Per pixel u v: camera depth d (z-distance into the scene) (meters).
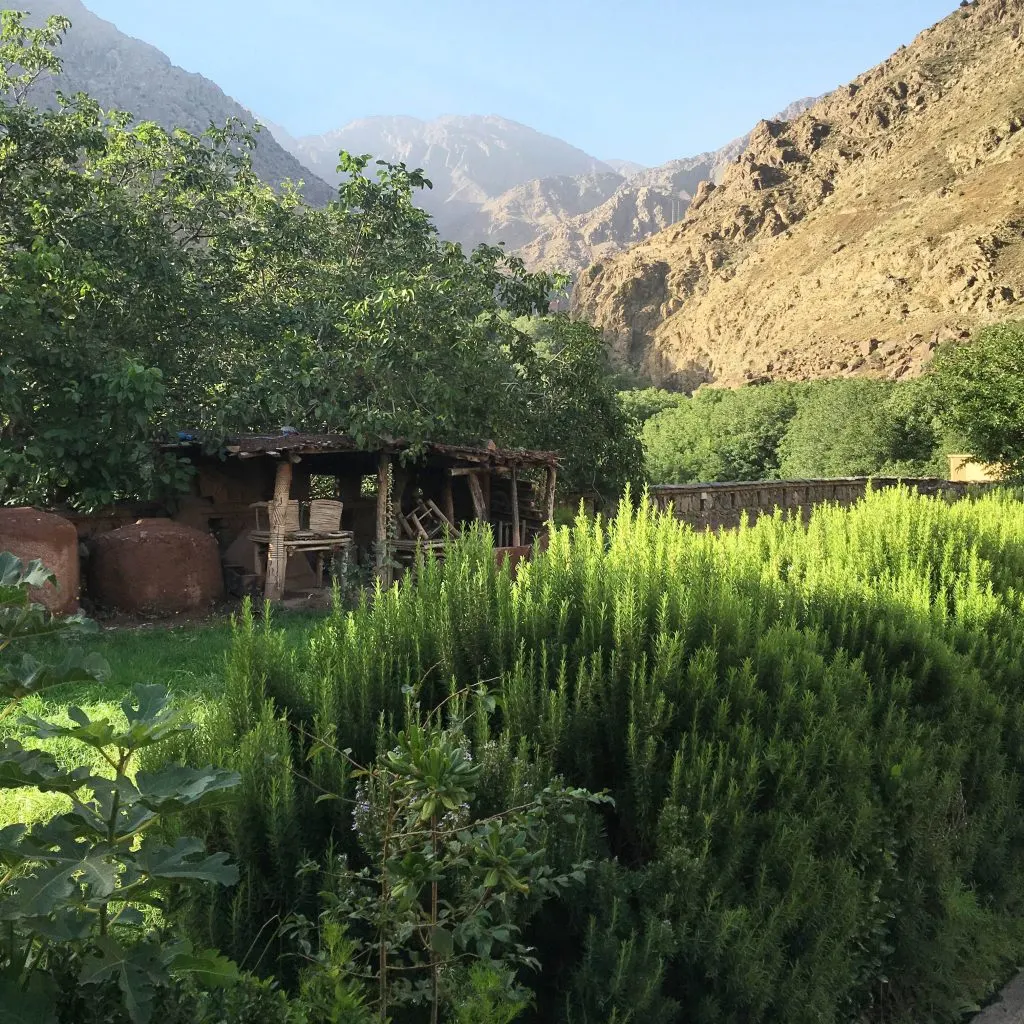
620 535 5.56
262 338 16.05
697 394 71.06
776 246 123.38
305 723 3.58
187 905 2.79
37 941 1.97
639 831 3.48
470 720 3.63
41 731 1.83
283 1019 2.09
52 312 12.25
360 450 13.35
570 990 2.95
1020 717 4.88
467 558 4.64
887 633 5.04
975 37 147.88
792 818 3.35
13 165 14.25
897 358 83.38
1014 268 83.88
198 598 11.93
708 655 3.77
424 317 14.71
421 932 2.53
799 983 3.08
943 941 3.74
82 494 12.53
